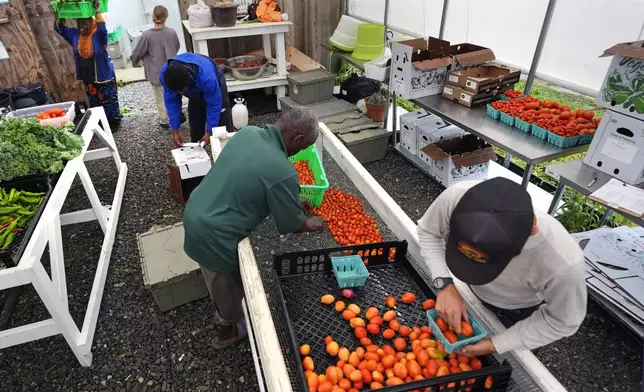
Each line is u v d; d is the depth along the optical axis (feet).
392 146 14.85
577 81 9.97
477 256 3.30
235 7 14.66
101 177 12.90
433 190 12.40
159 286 7.65
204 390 6.80
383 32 15.33
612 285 7.58
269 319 4.39
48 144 8.54
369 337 4.94
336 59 19.56
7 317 8.07
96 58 14.35
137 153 14.26
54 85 16.53
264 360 3.96
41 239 6.57
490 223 3.22
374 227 8.02
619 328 7.80
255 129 5.64
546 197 11.37
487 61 11.61
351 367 4.37
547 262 3.50
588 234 8.71
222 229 5.43
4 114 11.34
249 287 4.87
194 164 10.48
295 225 5.62
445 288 4.51
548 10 9.92
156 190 12.17
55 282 6.68
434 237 4.69
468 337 4.33
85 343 7.01
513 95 10.84
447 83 11.82
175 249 8.42
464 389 4.07
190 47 18.11
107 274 9.09
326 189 9.24
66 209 11.39
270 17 15.43
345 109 15.15
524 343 3.84
